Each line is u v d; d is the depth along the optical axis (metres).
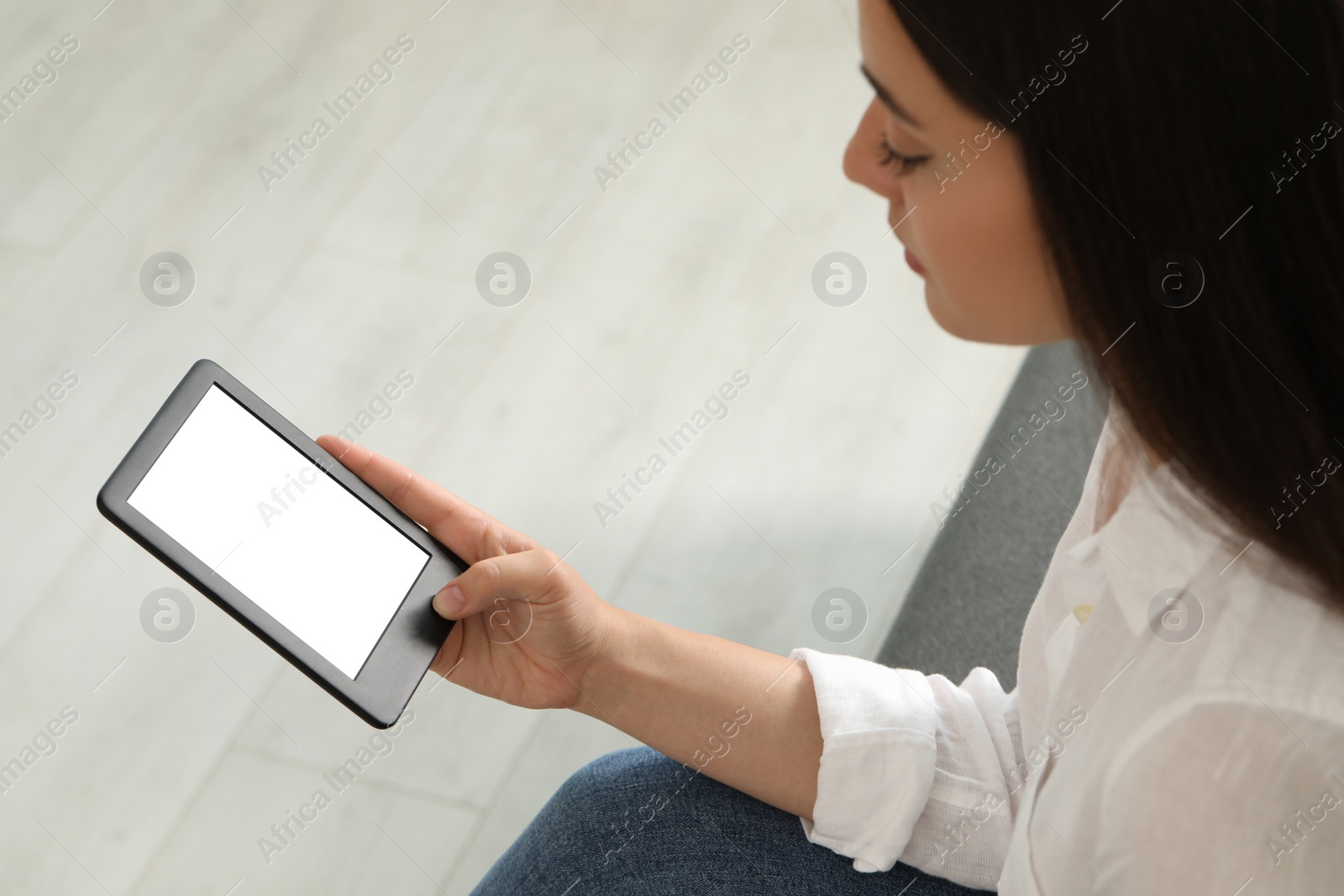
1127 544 0.50
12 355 1.64
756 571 1.41
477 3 2.10
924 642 1.09
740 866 0.66
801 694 0.68
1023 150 0.42
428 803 1.25
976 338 0.51
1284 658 0.43
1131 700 0.47
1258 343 0.40
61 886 1.20
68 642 1.38
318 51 2.04
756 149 1.88
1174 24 0.38
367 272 1.73
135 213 1.81
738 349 1.63
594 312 1.68
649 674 0.69
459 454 1.52
